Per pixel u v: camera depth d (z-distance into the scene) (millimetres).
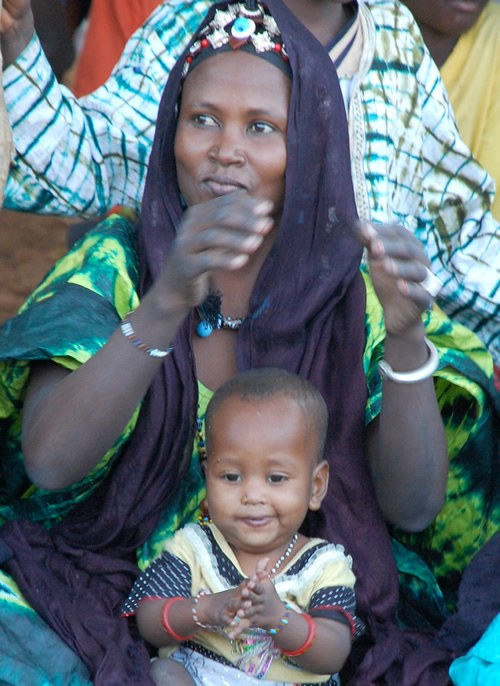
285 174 6148
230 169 6102
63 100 7422
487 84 9047
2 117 6395
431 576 6531
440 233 8180
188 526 5840
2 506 6398
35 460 5734
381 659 5840
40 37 10773
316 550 5785
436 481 6125
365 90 7723
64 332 5914
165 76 7938
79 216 7801
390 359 5828
